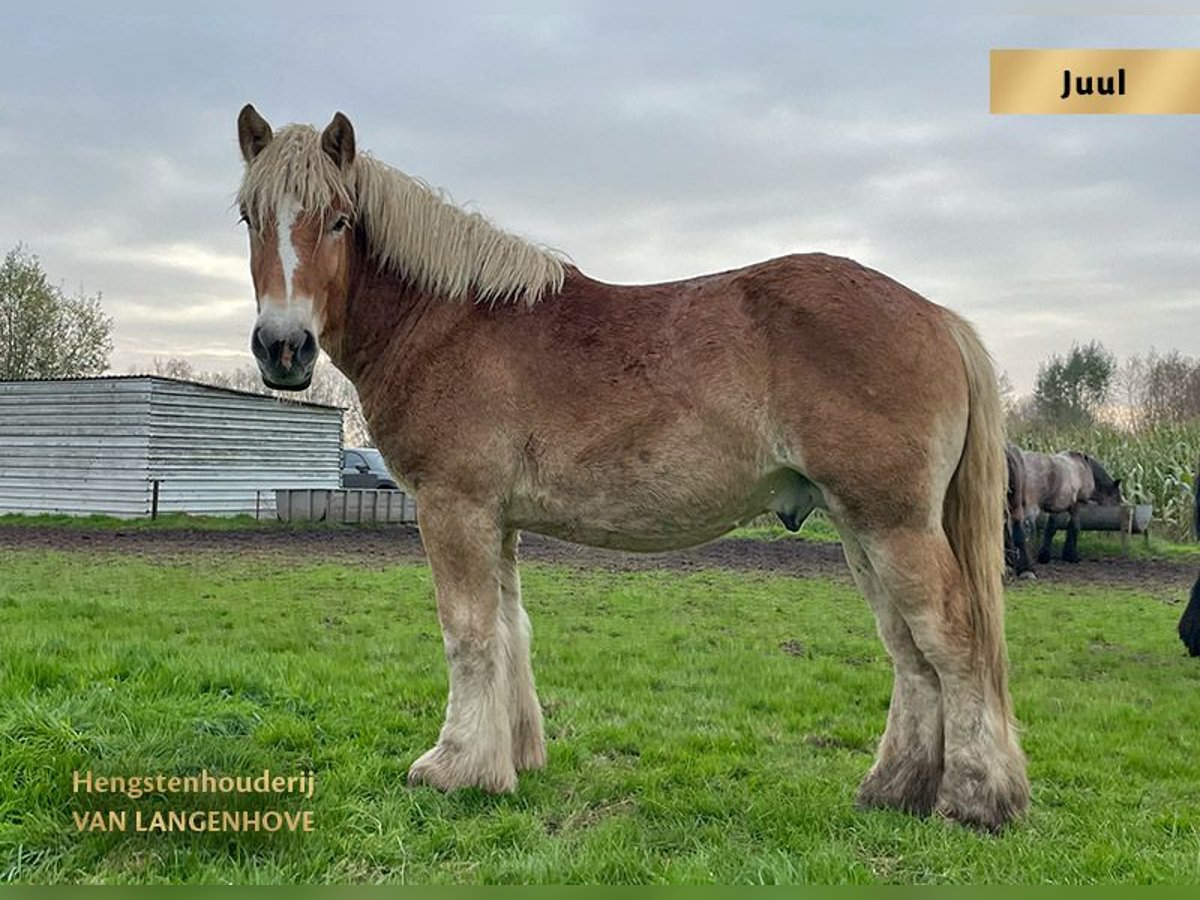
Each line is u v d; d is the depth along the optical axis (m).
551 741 4.48
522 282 3.67
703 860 3.04
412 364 3.69
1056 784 4.12
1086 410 38.19
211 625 7.92
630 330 3.54
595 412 3.48
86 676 4.93
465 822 3.38
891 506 3.26
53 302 32.69
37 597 9.05
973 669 3.35
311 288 3.49
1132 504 17.55
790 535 18.89
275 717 4.56
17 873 2.84
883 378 3.25
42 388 21.23
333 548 15.23
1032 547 16.50
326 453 24.83
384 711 4.86
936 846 3.16
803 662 6.85
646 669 6.41
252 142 3.68
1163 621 9.38
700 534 3.59
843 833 3.37
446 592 3.68
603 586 11.32
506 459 3.58
